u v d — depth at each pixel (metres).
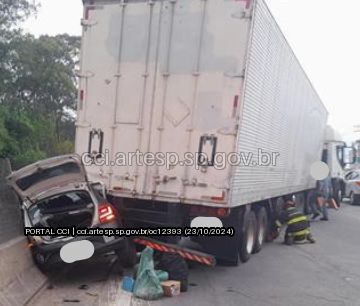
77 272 8.16
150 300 6.72
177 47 7.98
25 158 17.50
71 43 24.25
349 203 27.11
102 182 8.21
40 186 7.79
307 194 18.30
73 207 8.13
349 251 11.68
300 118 14.19
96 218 7.58
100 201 7.73
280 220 12.40
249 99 8.02
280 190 12.30
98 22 8.50
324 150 21.30
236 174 7.77
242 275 8.63
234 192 7.84
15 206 9.77
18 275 6.84
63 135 25.94
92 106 8.50
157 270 7.31
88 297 6.74
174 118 7.95
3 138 16.70
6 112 17.77
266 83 9.14
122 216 8.38
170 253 7.50
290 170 13.50
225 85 7.68
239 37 7.63
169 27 8.03
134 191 8.14
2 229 8.33
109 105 8.38
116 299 6.66
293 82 12.19
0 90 18.69
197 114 7.82
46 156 20.56
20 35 18.77
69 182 7.89
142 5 8.21
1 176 10.92
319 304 7.09
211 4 7.80
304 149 15.73
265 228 11.48
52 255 7.47
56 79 20.30
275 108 10.38
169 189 7.94
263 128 9.40
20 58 18.88
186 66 7.91
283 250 11.41
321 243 12.66
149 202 8.36
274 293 7.57
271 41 9.05
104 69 8.44
